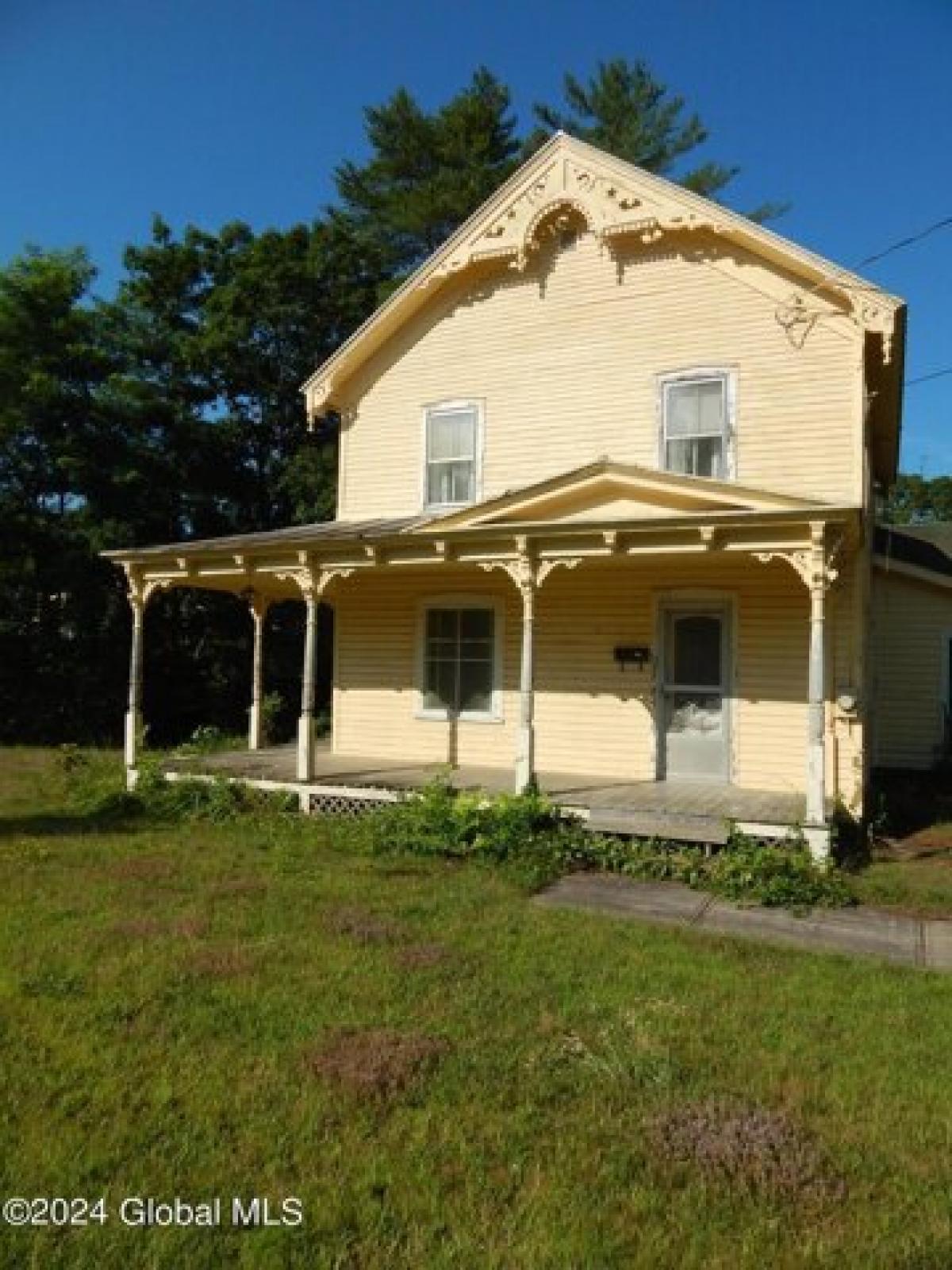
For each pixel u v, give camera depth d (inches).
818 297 459.2
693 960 252.2
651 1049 188.1
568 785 460.1
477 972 238.4
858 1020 210.2
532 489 423.5
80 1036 192.4
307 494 1000.9
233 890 318.7
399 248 1218.0
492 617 539.2
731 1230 132.0
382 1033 193.6
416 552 449.1
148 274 1051.9
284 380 1070.4
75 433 912.3
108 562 909.8
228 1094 168.9
